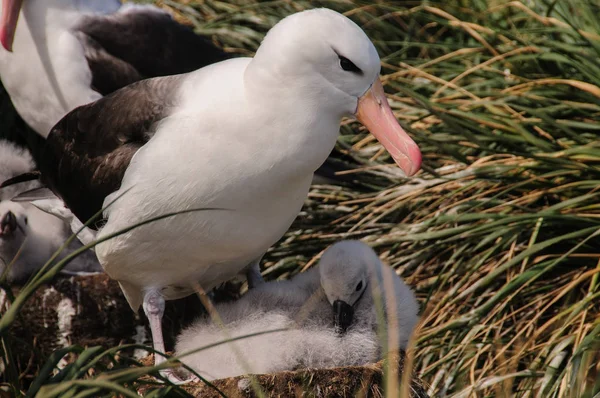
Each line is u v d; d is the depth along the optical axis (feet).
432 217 37.47
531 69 42.68
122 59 37.50
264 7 49.62
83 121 30.86
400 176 39.75
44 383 22.65
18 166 39.24
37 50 36.70
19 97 38.22
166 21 39.09
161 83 29.22
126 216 28.09
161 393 22.97
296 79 26.37
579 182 35.29
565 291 32.60
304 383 26.23
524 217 33.88
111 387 21.12
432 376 33.14
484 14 44.96
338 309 29.76
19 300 22.22
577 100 39.58
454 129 37.81
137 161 27.78
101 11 38.58
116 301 35.99
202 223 27.63
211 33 47.47
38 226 37.11
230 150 26.76
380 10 49.26
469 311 34.53
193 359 29.09
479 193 37.45
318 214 39.73
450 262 35.06
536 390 31.40
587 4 43.01
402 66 45.11
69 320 35.91
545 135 38.22
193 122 27.07
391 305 28.07
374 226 37.76
